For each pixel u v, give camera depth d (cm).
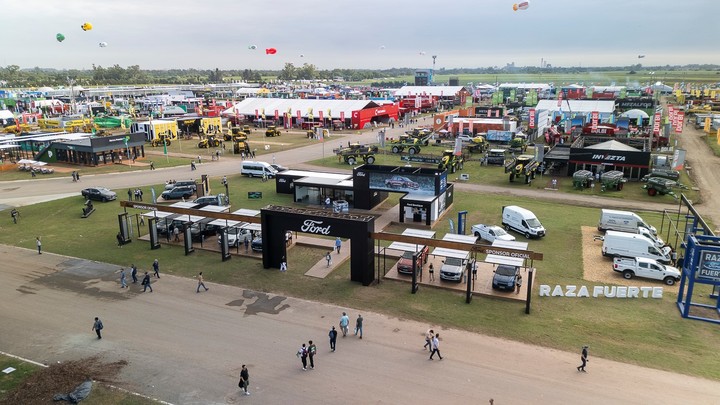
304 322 3003
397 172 5291
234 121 14088
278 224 3775
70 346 2731
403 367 2502
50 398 2269
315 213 3691
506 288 3381
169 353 2655
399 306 3212
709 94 18962
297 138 11375
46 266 3959
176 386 2355
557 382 2361
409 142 9588
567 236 4566
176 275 3759
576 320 2998
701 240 3100
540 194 6181
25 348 2714
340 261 4000
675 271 3522
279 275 3747
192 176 7350
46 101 17300
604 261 3966
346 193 5750
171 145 10544
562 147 8481
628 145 7906
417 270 3644
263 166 7119
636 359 2562
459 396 2255
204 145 10019
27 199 6097
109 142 8362
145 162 8525
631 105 13238
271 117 14062
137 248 4375
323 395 2270
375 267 3938
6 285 3581
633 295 3306
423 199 4991
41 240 4622
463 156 8331
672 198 5888
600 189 6406
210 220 4591
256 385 2355
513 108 15625
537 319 3012
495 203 5766
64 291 3475
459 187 6600
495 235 4281
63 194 6322
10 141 9056
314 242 4434
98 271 3850
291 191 6272
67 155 8431
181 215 4678
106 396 2277
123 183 6944
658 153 8638
